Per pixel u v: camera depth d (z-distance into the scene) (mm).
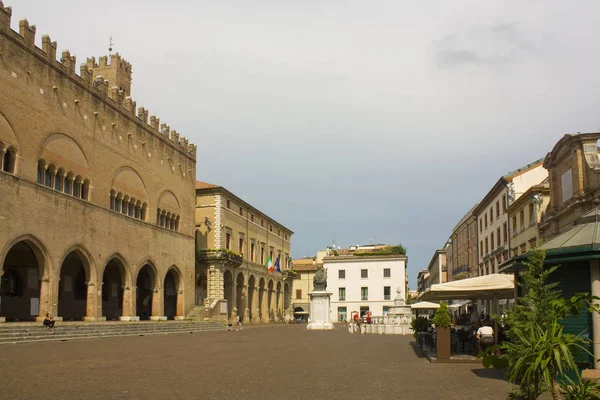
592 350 14008
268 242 90500
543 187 45219
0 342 28484
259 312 84625
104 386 14070
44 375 15961
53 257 39812
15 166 36656
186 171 64062
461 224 84625
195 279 68812
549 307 10570
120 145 50219
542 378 9156
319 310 60156
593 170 33844
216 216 70000
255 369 18422
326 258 103500
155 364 19547
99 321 45000
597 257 14055
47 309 38969
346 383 15281
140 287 64250
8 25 36438
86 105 45281
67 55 43031
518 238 51156
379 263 101188
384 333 48344
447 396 13289
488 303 61312
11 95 36406
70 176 42812
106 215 47094
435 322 21625
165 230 57750
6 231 35281
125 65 61406
